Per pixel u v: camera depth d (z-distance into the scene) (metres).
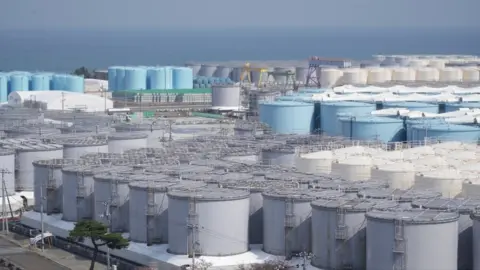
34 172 77.38
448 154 71.94
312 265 57.06
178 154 79.88
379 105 103.38
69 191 72.06
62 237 69.31
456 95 110.69
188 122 130.12
